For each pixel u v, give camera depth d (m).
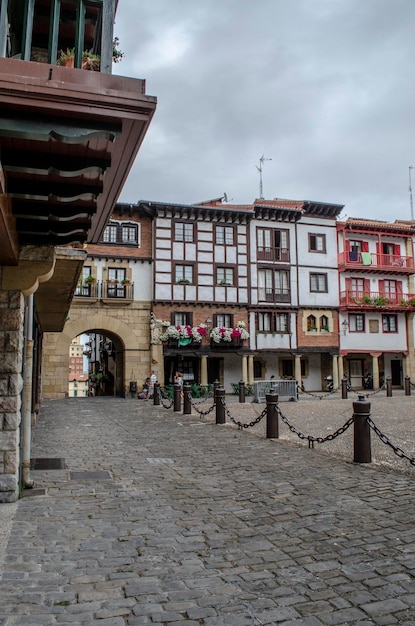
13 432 5.98
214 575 3.90
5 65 3.79
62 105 3.68
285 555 4.32
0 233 4.70
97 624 3.11
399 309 37.03
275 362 36.28
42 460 8.77
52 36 4.24
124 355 30.75
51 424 14.89
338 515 5.46
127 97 3.78
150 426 14.33
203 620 3.18
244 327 33.03
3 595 3.50
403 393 31.59
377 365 36.88
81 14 4.41
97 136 3.82
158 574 3.91
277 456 9.08
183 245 32.53
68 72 3.91
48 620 3.15
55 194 4.70
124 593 3.56
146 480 7.26
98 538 4.73
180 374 28.44
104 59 4.44
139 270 31.52
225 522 5.27
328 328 35.88
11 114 3.69
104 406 22.72
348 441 10.88
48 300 11.62
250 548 4.51
